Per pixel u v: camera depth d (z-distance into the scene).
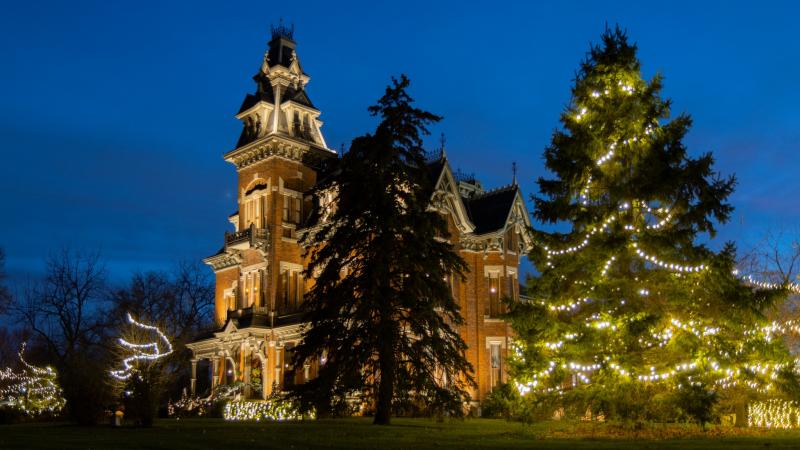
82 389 31.23
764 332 25.44
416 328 30.58
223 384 47.78
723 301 24.36
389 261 30.25
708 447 18.38
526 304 26.31
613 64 26.16
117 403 32.38
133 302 67.88
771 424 29.19
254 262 49.31
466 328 46.25
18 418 40.31
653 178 24.89
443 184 46.44
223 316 52.00
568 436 23.47
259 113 51.31
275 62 52.03
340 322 31.00
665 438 22.69
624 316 24.22
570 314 27.12
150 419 29.30
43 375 51.59
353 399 35.34
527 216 50.78
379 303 30.17
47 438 21.67
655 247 24.44
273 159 49.16
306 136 51.81
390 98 32.06
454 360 31.42
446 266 32.12
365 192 30.78
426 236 31.14
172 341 57.81
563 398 25.30
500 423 31.44
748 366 24.33
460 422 32.03
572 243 25.91
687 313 24.72
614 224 25.64
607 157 26.22
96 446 18.94
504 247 48.94
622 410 24.25
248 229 49.03
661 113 25.98
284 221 48.84
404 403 31.06
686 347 24.14
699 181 24.80
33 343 72.62
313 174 51.34
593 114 26.41
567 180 26.00
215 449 18.78
